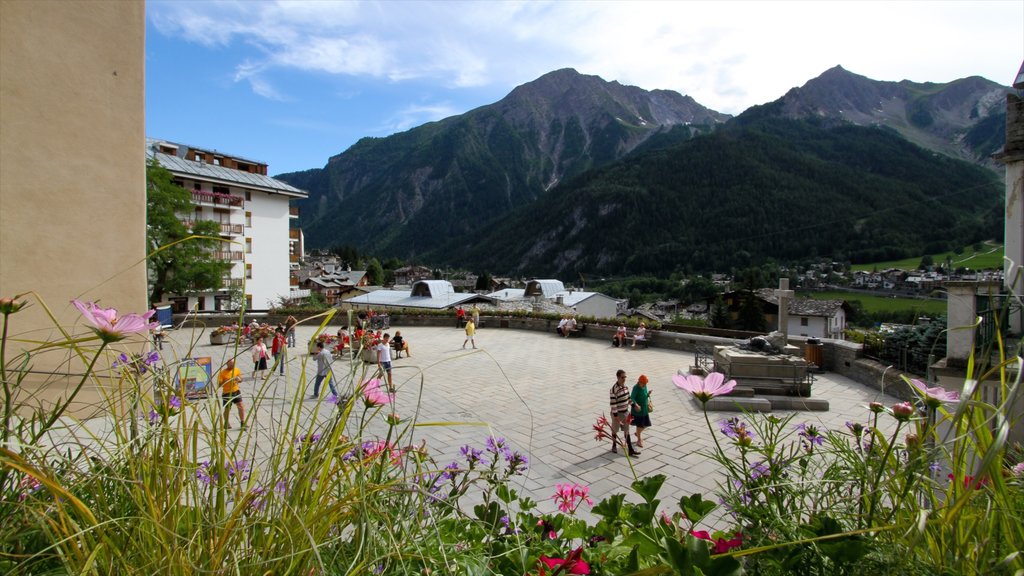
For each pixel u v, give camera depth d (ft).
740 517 5.10
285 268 172.24
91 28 21.03
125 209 21.57
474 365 50.62
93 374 4.19
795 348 37.58
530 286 173.37
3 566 3.43
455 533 5.16
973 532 3.75
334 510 3.88
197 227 104.83
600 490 19.53
